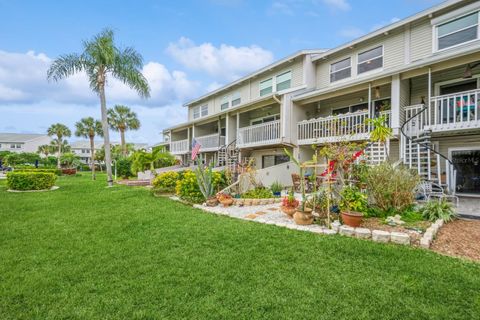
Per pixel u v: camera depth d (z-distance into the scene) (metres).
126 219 6.08
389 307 2.57
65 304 2.66
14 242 4.52
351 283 3.01
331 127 10.56
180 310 2.55
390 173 5.93
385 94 10.91
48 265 3.57
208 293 2.85
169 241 4.52
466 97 8.43
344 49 12.36
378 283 3.00
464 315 2.44
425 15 9.73
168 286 2.99
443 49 9.48
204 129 20.19
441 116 8.04
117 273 3.32
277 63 14.72
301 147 12.52
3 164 34.81
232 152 15.49
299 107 12.80
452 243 4.23
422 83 10.06
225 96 19.38
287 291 2.88
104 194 10.12
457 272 3.21
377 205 5.96
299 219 5.50
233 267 3.47
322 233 4.88
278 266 3.48
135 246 4.29
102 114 12.98
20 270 3.41
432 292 2.80
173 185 10.75
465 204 7.57
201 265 3.54
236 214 6.70
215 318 2.44
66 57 12.55
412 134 8.89
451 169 8.01
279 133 12.48
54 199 9.02
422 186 6.91
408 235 4.29
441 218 5.35
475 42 8.72
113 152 34.69
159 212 6.80
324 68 13.41
